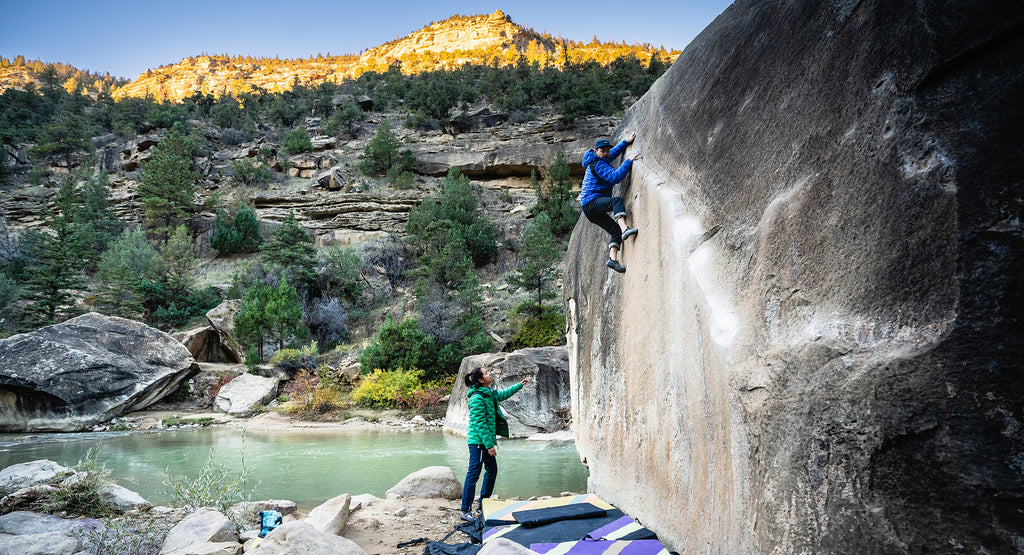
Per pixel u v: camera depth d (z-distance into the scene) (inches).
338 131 2819.9
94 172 2320.4
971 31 58.0
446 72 3715.6
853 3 78.5
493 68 3617.1
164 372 773.9
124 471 313.9
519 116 2632.9
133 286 1227.2
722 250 103.1
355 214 1957.4
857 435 60.2
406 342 871.1
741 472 82.9
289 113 3125.0
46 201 2068.2
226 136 2679.6
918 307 57.7
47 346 668.7
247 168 2180.1
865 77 72.1
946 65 59.7
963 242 54.4
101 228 1728.6
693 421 107.7
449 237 1562.5
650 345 139.0
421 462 347.6
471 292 1088.2
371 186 2149.4
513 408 510.6
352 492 249.1
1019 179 52.6
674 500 118.2
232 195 2082.9
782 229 83.3
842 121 75.1
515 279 1130.7
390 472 308.7
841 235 70.7
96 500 181.6
